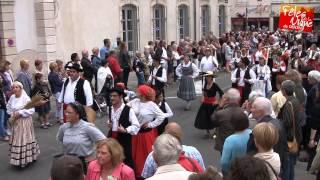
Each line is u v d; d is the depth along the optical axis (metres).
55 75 12.97
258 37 29.81
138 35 25.16
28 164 9.31
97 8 21.91
